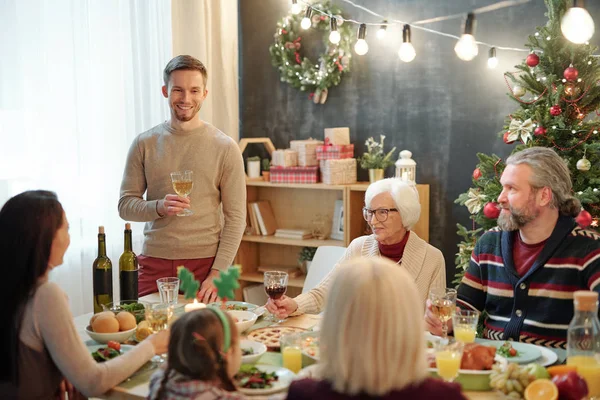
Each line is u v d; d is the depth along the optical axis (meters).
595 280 2.13
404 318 1.26
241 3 4.70
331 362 1.29
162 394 1.50
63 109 3.68
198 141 3.05
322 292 2.64
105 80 3.89
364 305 1.26
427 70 4.09
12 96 3.43
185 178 2.74
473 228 4.03
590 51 3.13
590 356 1.71
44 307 1.82
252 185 4.48
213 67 4.57
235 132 4.73
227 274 1.88
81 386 1.80
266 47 4.64
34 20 3.51
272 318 2.45
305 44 4.46
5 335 1.83
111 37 3.90
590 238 2.19
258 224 4.51
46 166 3.60
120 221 4.00
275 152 4.33
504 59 3.85
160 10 4.20
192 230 3.04
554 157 2.23
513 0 3.78
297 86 4.45
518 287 2.24
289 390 1.34
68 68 3.69
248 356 1.93
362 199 4.24
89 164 3.81
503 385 1.69
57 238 1.88
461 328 1.96
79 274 3.78
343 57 4.26
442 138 4.09
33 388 1.86
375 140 4.30
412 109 4.16
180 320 1.54
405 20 4.12
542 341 2.20
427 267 2.59
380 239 2.58
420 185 4.05
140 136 3.11
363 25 3.67
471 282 2.41
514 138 3.18
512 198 2.21
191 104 3.00
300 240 4.30
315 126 4.52
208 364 1.49
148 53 4.11
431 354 1.87
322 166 4.18
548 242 2.20
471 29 3.21
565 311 2.18
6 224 1.84
